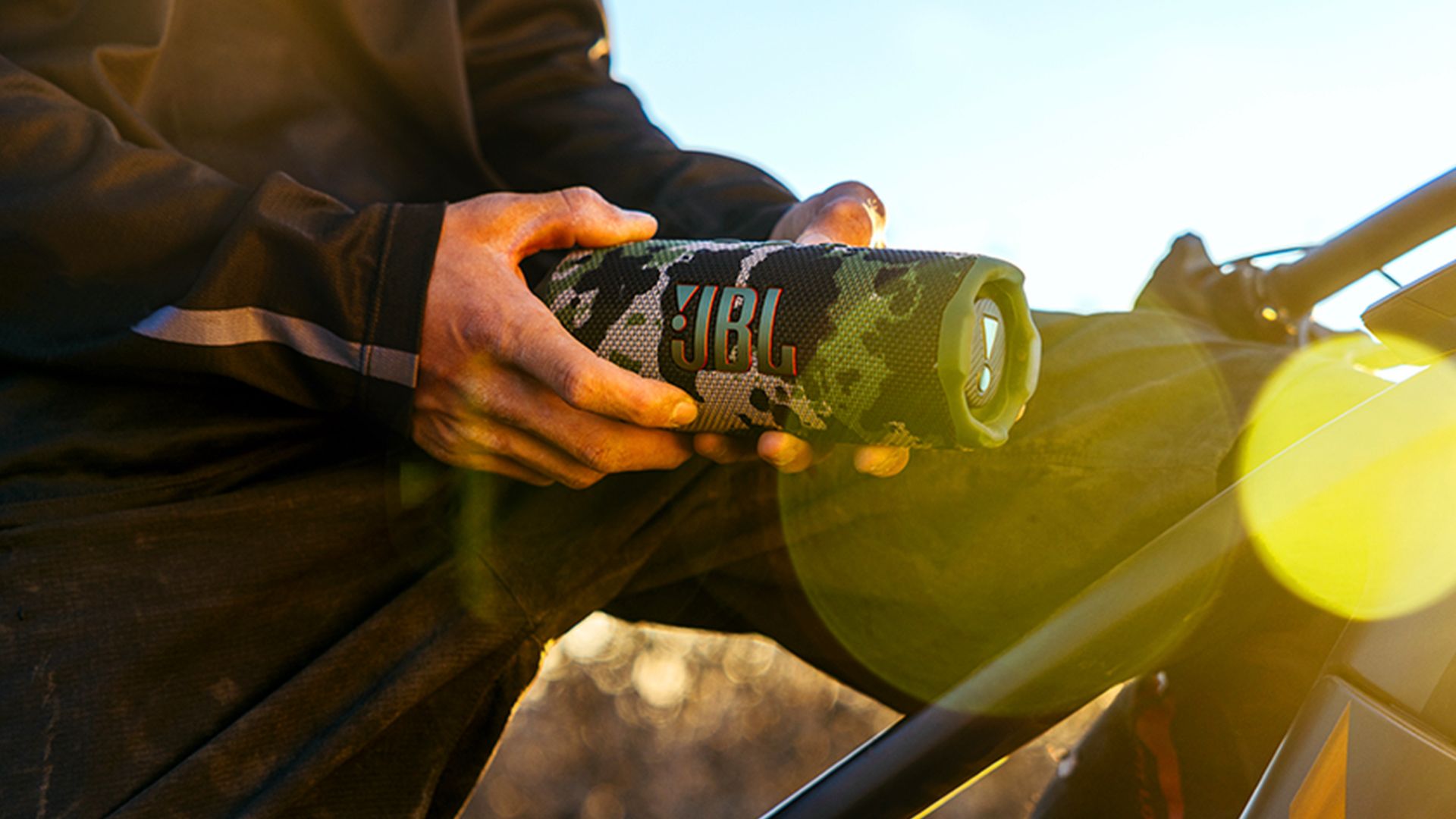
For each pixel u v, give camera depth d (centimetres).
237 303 62
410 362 62
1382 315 54
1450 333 52
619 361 62
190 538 62
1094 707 226
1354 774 47
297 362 64
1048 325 75
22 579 58
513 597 68
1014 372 60
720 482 74
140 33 76
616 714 402
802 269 59
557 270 65
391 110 86
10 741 56
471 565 68
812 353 58
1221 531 52
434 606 67
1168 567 52
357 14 83
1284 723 61
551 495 73
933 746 54
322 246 62
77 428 62
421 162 87
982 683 54
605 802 356
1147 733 69
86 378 65
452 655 65
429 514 69
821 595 77
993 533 69
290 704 62
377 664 64
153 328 62
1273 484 52
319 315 63
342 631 67
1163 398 65
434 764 66
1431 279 52
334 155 82
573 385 58
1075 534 66
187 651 61
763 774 376
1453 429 49
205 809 58
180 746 60
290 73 82
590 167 93
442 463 69
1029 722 54
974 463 68
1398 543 49
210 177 67
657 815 349
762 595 81
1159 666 55
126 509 62
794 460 63
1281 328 87
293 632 65
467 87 91
